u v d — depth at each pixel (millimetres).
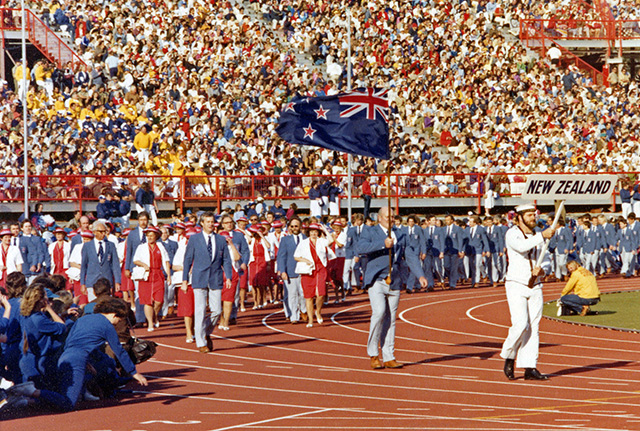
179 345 17047
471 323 20484
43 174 33281
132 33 44312
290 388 12438
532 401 11320
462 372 13766
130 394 12039
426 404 11172
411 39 49125
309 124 16375
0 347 11867
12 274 12773
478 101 45906
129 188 33281
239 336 18406
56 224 30422
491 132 44188
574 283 21359
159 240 21828
